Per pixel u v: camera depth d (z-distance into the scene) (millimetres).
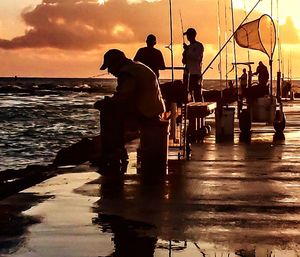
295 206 6746
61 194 7406
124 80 8961
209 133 16297
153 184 8125
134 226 5762
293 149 12570
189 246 5074
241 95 17891
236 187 7934
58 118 50125
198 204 6809
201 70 15117
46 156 27297
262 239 5297
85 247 5027
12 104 70500
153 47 13250
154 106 8992
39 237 5336
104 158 9156
